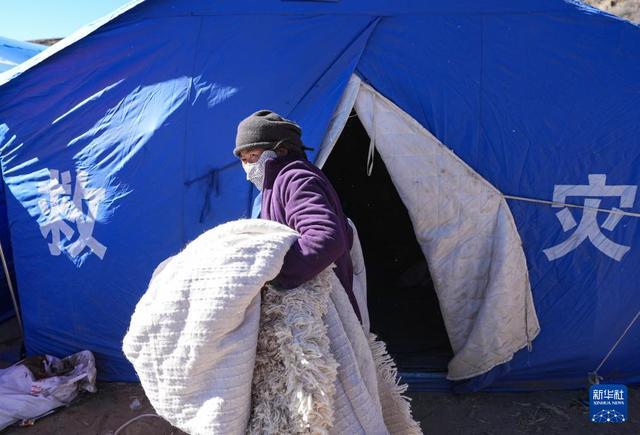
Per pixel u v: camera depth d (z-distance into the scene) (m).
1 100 3.71
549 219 3.48
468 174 3.44
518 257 3.45
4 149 3.77
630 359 3.70
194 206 3.54
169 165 3.56
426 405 3.66
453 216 3.48
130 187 3.61
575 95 3.47
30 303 3.87
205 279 1.52
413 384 3.84
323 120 3.40
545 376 3.74
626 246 3.49
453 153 3.44
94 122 3.69
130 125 3.63
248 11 3.64
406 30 3.54
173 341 1.54
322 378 1.55
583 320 3.59
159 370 1.57
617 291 3.54
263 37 3.60
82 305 3.78
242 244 1.56
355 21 3.58
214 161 3.52
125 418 3.53
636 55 3.52
